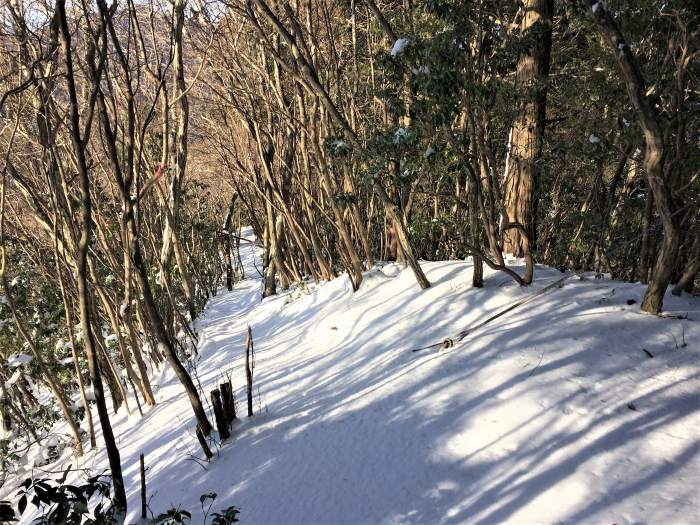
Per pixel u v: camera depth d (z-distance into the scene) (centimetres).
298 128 761
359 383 446
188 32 800
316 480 332
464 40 394
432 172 477
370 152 495
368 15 697
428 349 463
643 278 500
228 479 358
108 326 694
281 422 414
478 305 502
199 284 1169
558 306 468
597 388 365
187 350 787
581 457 306
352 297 664
